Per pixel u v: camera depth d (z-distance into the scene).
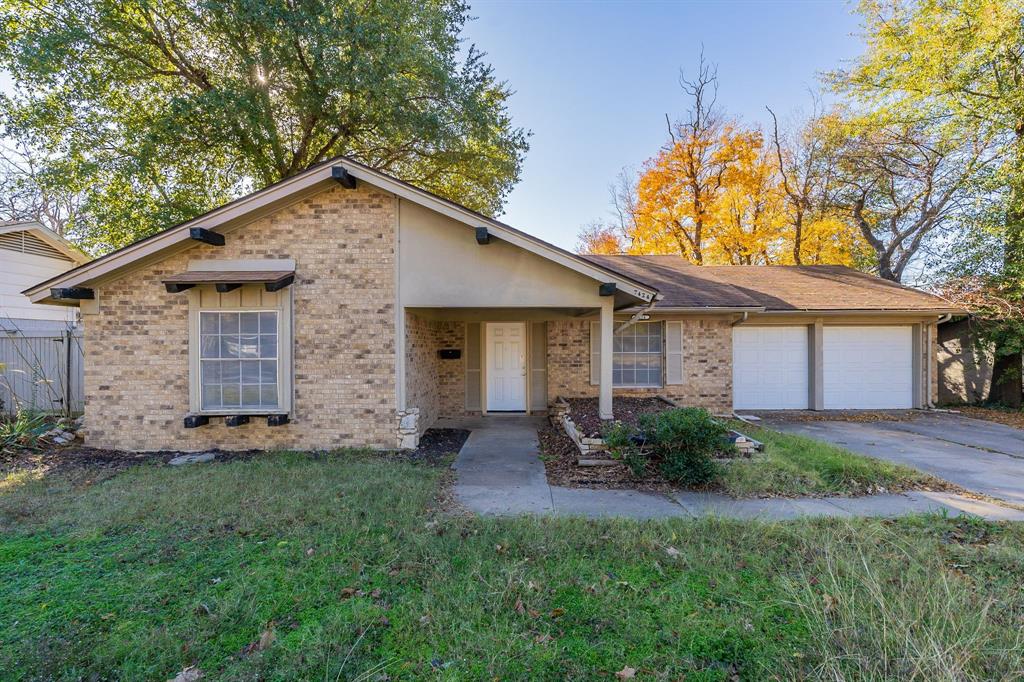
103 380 7.46
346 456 7.10
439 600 3.10
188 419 7.08
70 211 14.41
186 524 4.41
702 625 2.85
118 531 4.27
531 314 9.53
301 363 7.57
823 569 3.51
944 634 2.63
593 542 4.00
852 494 5.51
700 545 3.94
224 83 11.77
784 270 14.59
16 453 6.95
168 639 2.70
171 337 7.46
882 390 12.41
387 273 7.60
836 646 2.60
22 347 10.10
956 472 6.52
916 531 4.28
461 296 7.61
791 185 20.77
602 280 7.42
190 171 13.25
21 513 4.66
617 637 2.75
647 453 6.20
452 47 14.15
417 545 3.88
